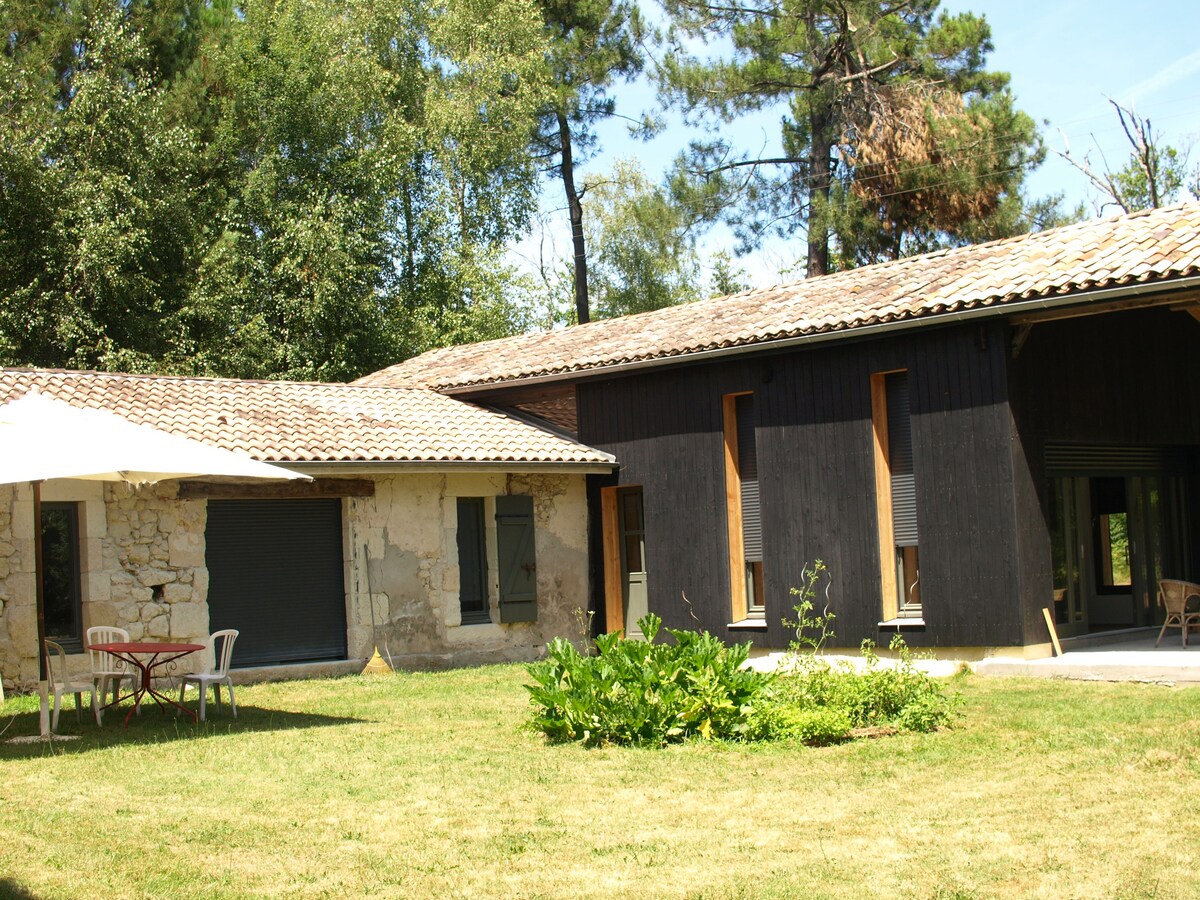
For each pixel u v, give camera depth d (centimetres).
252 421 1552
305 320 2758
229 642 1162
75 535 1352
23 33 2734
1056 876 571
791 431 1480
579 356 1728
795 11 2925
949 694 1105
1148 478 1566
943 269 1476
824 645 1434
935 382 1341
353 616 1514
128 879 594
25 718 1137
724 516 1559
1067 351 1375
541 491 1702
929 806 710
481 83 3081
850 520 1414
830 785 774
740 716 950
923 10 2966
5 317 2372
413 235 3170
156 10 2891
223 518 1450
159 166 2641
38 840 668
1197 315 1188
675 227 3009
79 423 995
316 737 1006
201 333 2606
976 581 1302
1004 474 1282
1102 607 1484
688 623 1595
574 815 715
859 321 1357
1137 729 904
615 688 976
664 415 1636
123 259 2464
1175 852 600
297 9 3052
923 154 2780
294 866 616
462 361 2038
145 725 1092
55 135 2512
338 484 1512
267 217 2866
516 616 1647
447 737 997
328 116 2956
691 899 555
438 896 568
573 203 3456
